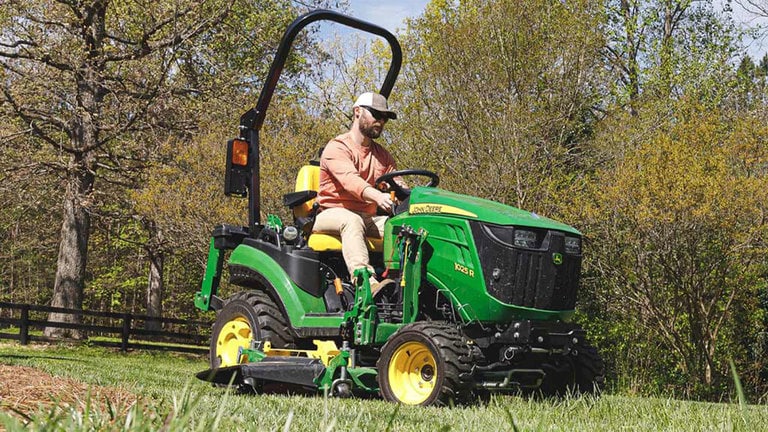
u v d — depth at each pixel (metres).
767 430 3.32
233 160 6.88
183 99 19.95
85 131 20.58
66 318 21.28
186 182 17.36
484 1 15.00
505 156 13.67
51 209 22.86
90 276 38.75
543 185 13.77
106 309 41.28
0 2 18.12
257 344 6.46
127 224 29.22
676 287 12.30
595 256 13.41
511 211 5.84
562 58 14.75
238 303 6.75
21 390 4.41
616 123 15.02
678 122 14.34
